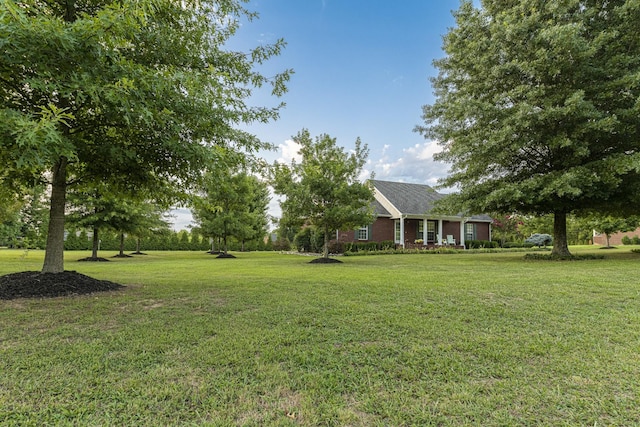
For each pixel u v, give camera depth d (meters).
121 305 4.59
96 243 15.45
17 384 2.32
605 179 9.66
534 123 10.20
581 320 3.78
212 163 5.02
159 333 3.38
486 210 12.66
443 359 2.76
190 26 5.62
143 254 22.48
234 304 4.65
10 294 5.02
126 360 2.72
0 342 3.12
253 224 23.47
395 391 2.26
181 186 6.46
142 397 2.17
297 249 24.92
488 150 11.06
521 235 32.34
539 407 2.07
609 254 13.85
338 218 11.95
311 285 6.21
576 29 9.05
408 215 21.16
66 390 2.25
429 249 20.44
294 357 2.80
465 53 11.85
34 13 4.02
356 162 12.64
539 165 12.08
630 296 4.89
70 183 6.17
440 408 2.06
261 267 10.45
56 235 5.86
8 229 11.65
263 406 2.08
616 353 2.85
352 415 1.99
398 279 6.93
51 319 3.88
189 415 1.98
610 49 10.09
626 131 10.06
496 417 1.96
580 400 2.13
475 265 10.12
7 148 3.86
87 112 4.73
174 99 4.32
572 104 9.24
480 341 3.15
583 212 13.43
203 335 3.33
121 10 3.53
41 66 3.42
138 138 5.12
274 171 7.16
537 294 5.11
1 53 3.26
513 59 10.48
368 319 3.87
